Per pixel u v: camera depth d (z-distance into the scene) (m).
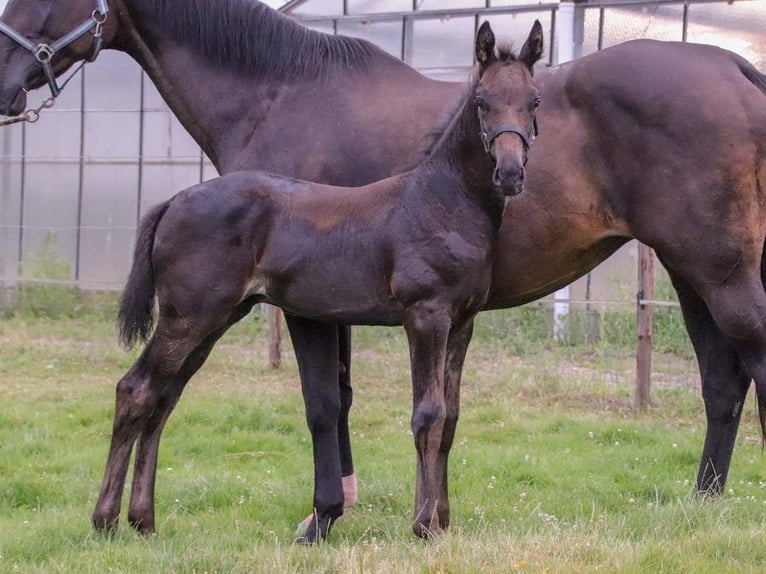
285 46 5.05
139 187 13.66
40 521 4.88
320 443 4.69
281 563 4.06
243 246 4.47
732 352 5.02
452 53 12.41
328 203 4.46
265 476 6.08
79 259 13.95
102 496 4.55
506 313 11.07
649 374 8.02
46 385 8.75
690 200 4.40
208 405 7.84
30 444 6.60
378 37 12.84
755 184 4.43
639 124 4.44
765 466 6.31
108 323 11.98
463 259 4.24
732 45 11.38
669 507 4.79
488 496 5.58
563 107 4.59
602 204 4.57
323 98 4.96
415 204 4.31
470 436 7.22
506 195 4.07
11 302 12.95
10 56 5.16
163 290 4.52
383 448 6.86
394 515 5.12
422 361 4.27
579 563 3.92
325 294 4.43
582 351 10.43
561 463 6.36
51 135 14.06
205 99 5.18
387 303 4.39
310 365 4.69
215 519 5.10
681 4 11.55
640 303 7.96
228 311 4.51
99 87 13.79
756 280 4.46
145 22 5.23
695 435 7.07
